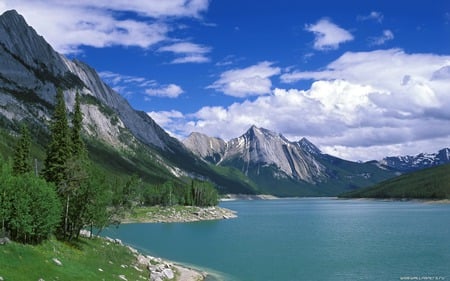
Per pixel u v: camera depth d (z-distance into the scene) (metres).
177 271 75.81
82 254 65.88
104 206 81.88
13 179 61.69
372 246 106.88
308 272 77.31
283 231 147.62
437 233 132.50
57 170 85.38
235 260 90.69
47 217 62.06
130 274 65.19
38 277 47.50
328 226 164.00
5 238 52.84
